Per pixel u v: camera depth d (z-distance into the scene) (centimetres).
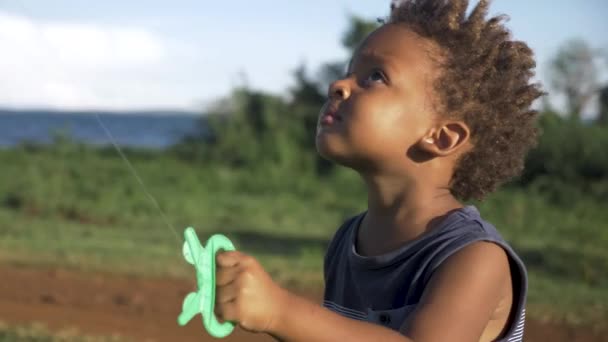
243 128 2359
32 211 1384
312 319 161
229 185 1817
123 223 1335
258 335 617
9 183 1539
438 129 199
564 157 1590
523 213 1305
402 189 200
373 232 206
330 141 196
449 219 192
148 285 831
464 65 199
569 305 799
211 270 157
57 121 7881
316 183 1864
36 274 865
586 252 1037
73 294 775
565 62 2081
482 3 205
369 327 166
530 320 736
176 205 1476
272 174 1912
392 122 195
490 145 205
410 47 199
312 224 1427
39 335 618
